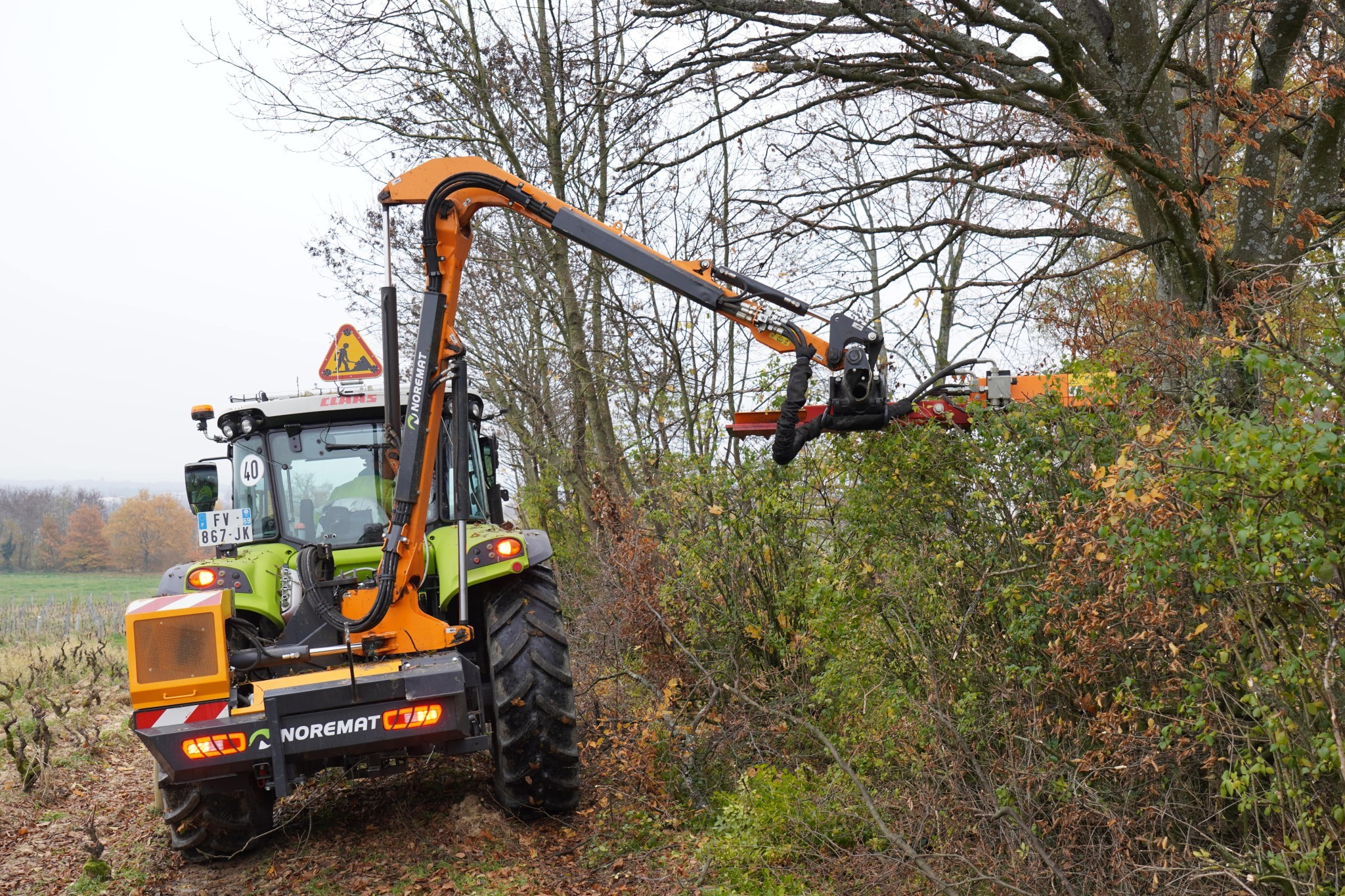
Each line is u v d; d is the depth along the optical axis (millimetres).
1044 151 6461
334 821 5629
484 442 6758
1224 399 4094
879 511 5203
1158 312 5000
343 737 4645
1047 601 4391
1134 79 6574
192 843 5016
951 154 7750
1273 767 3244
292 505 5855
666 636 6773
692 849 4809
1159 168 6023
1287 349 3217
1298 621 3154
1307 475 2625
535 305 13031
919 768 4387
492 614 5402
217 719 4555
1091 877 3529
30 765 6500
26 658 12023
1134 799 3814
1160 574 3195
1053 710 4359
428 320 4941
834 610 5309
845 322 4664
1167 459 3121
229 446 6043
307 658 4848
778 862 4348
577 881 4531
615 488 10430
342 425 5945
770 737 5559
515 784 5199
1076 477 4457
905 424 5152
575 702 6895
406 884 4574
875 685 4957
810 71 7098
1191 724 3457
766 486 6105
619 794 5422
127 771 7227
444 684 4695
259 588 5270
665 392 10039
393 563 4887
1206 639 3689
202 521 5465
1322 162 6586
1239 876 3105
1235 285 5840
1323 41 7410
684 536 6488
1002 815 3717
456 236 5043
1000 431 4832
